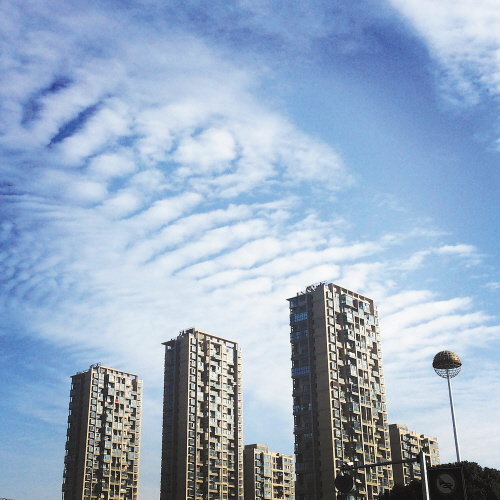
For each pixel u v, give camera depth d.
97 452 176.38
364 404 135.75
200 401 161.75
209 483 154.12
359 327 143.88
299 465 127.38
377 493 129.12
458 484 40.16
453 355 114.44
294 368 135.75
